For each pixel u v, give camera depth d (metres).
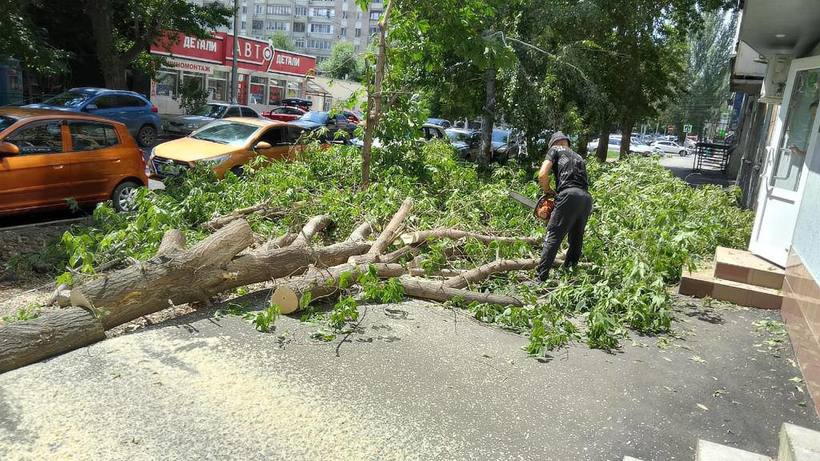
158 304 4.46
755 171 13.07
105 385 3.51
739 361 4.77
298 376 3.80
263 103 40.47
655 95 23.12
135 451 2.95
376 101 9.28
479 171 14.67
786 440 3.04
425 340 4.62
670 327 5.47
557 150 6.57
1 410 3.19
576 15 15.25
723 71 55.34
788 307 5.61
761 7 6.05
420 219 7.73
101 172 8.62
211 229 6.91
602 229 7.70
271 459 2.97
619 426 3.61
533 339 4.62
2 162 7.48
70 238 5.08
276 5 105.56
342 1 101.94
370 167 9.64
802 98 6.51
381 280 5.78
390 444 3.17
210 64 34.28
